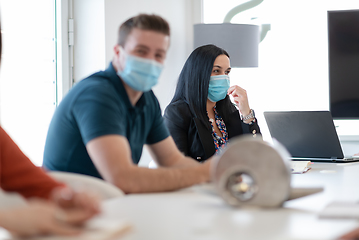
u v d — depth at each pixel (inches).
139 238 31.9
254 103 161.0
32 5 131.6
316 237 31.9
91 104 61.7
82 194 32.8
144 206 43.8
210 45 108.7
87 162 66.8
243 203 42.3
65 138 65.9
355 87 148.8
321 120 96.5
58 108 67.1
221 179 42.6
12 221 31.2
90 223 33.7
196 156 105.0
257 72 160.6
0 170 51.8
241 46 143.6
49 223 31.3
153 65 66.0
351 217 37.6
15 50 127.7
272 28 159.0
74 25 138.6
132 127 68.9
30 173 52.2
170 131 105.0
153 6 148.2
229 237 32.2
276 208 42.3
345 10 148.2
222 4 163.0
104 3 135.4
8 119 126.6
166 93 153.4
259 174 41.7
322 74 156.3
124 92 66.9
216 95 107.2
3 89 125.6
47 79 135.0
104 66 136.4
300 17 157.2
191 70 107.5
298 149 102.4
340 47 149.0
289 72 158.2
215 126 109.9
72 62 138.7
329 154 98.7
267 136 159.2
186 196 50.4
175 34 155.9
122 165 57.4
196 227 35.1
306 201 46.6
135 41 65.6
